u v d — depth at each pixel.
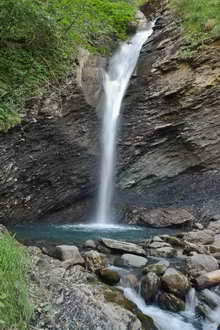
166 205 11.03
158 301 4.76
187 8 12.80
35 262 4.57
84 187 10.64
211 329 4.52
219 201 10.35
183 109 11.01
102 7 13.11
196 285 5.05
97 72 11.18
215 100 10.88
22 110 8.45
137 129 11.49
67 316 3.67
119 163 11.45
